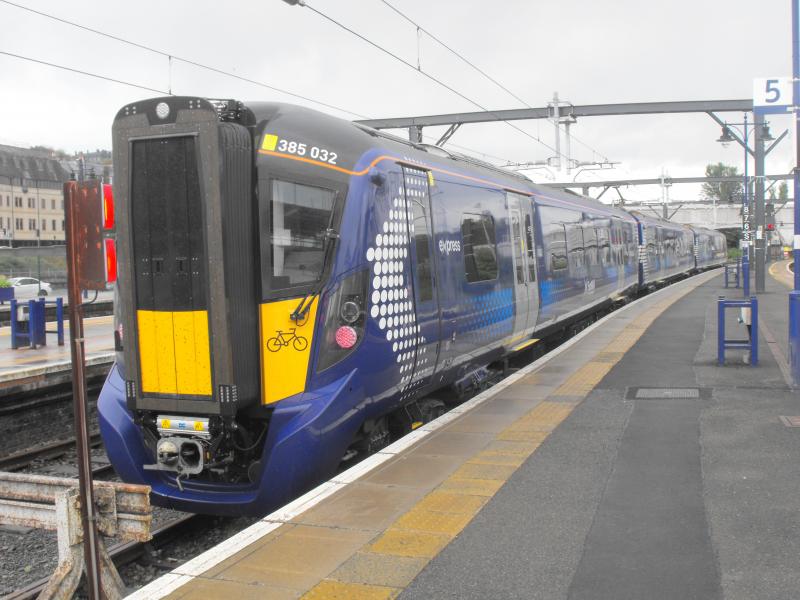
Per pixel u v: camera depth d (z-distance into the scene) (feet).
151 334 19.48
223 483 20.13
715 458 19.79
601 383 30.66
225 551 14.53
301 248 20.03
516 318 35.60
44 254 144.97
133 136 19.25
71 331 12.32
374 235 21.83
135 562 19.92
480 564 13.71
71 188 12.24
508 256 34.86
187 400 19.24
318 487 18.21
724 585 12.60
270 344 19.49
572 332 56.29
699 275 149.59
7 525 22.97
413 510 16.55
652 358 36.65
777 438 21.48
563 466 19.49
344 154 21.39
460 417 25.25
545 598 12.37
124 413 20.76
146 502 13.79
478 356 30.89
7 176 237.86
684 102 84.58
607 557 13.88
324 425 19.70
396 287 22.95
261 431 20.53
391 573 13.43
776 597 12.11
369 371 21.52
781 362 34.27
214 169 18.52
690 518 15.65
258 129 20.15
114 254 12.22
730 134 85.10
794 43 29.37
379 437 24.43
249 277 19.29
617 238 70.23
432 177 26.40
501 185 35.14
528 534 15.05
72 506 13.85
